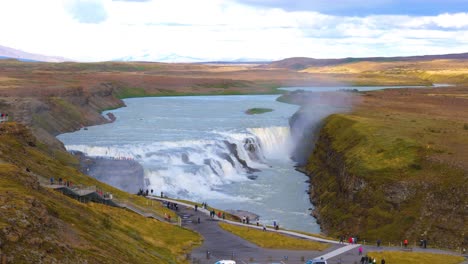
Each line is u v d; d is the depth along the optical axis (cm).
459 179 10906
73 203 6988
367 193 11694
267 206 13250
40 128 16225
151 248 7262
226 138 18725
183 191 14438
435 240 9812
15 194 4909
